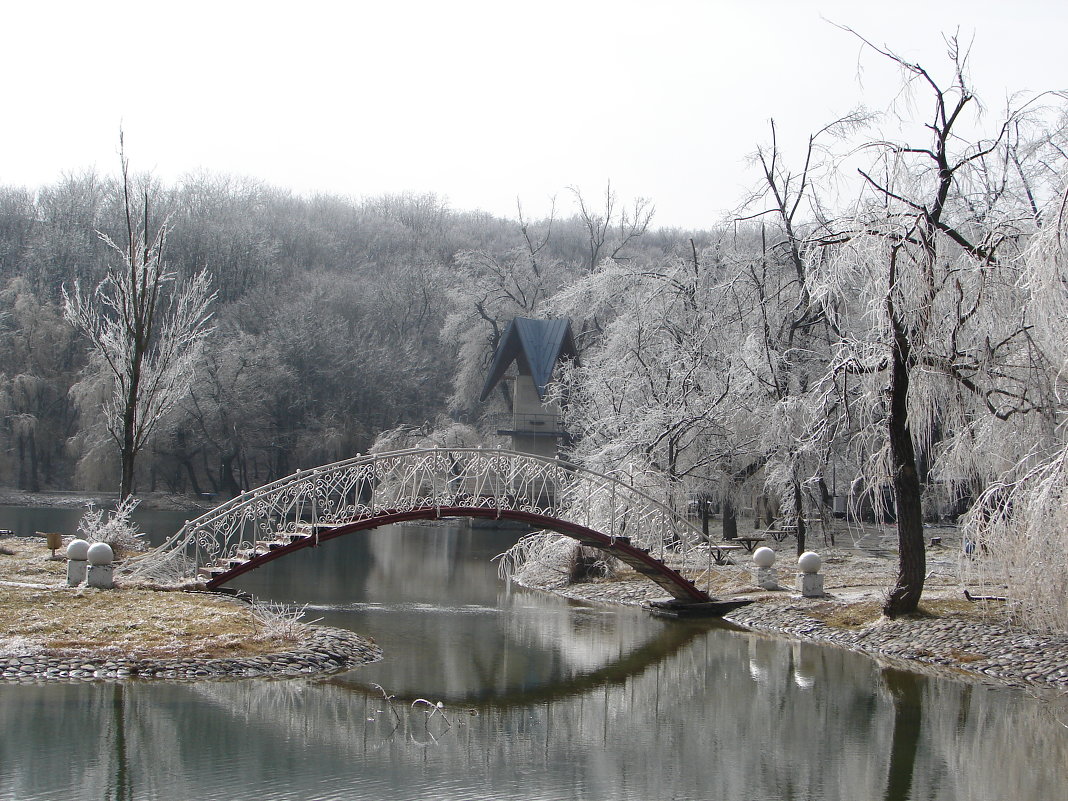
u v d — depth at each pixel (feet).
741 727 42.83
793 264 90.27
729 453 89.20
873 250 52.95
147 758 35.73
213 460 201.57
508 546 132.67
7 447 179.11
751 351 84.02
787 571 80.59
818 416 71.61
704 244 124.57
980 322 52.90
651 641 61.11
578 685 50.34
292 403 200.75
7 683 43.11
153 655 46.96
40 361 186.50
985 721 43.04
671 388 92.53
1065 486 46.21
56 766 34.53
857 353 59.16
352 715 42.88
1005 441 52.90
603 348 115.96
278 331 205.16
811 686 49.55
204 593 60.80
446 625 65.26
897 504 59.52
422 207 303.48
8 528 120.37
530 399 159.12
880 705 45.78
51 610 51.90
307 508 176.14
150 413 86.69
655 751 39.37
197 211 243.40
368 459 67.77
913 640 56.18
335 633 55.62
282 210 282.56
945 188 54.29
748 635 63.05
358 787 34.01
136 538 84.43
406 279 241.55
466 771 36.32
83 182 233.55
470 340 196.54
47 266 212.43
